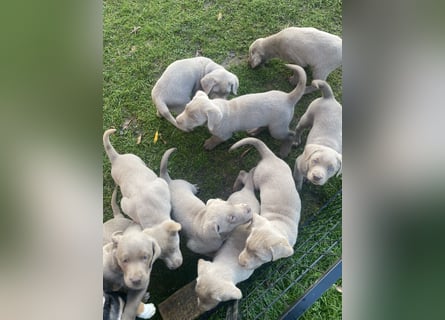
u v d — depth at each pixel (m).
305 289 1.83
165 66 2.28
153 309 1.77
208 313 1.76
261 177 1.88
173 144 2.11
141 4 2.40
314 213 1.97
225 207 1.73
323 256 1.89
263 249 1.63
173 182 1.92
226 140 2.08
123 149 2.11
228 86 2.02
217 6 2.40
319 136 1.89
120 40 2.33
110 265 1.63
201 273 1.65
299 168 1.88
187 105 1.89
